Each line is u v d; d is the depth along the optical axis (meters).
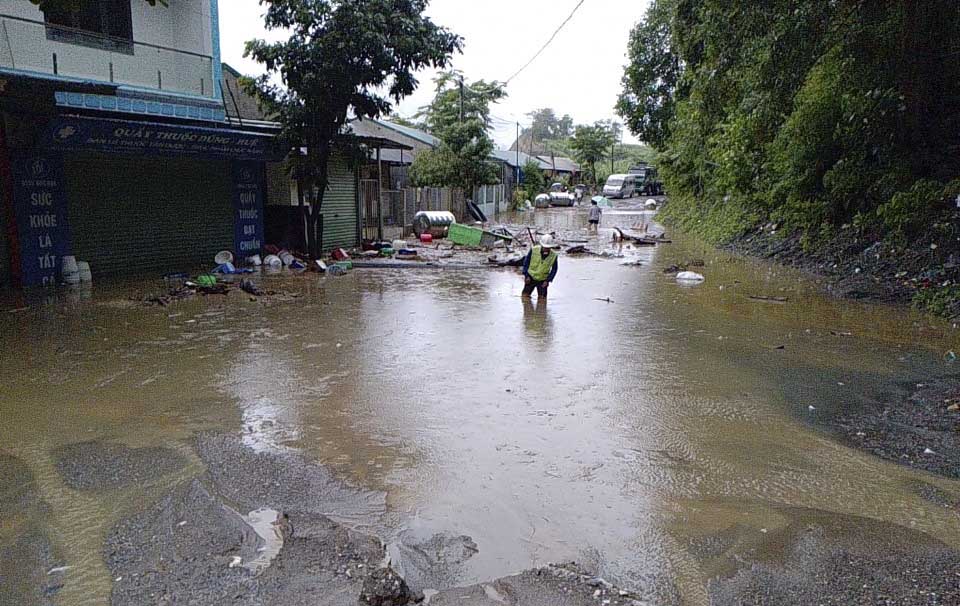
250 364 7.58
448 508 4.36
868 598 3.44
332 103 16.27
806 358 8.22
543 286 12.14
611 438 5.58
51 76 11.67
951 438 5.66
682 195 35.56
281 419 5.88
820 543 3.97
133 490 4.52
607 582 3.58
